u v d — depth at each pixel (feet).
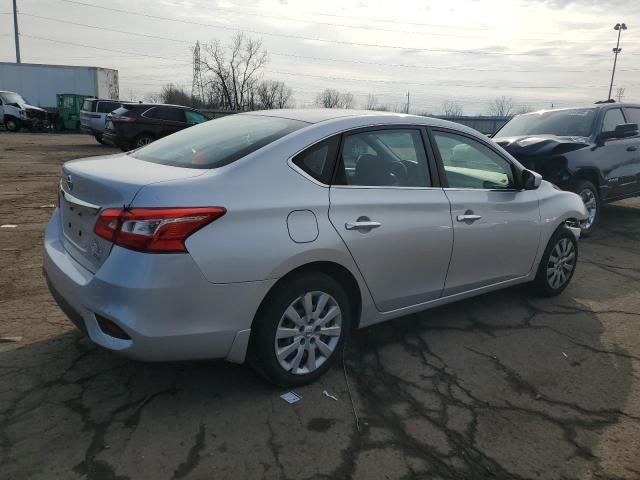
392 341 13.05
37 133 95.50
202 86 190.70
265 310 9.82
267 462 8.50
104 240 8.95
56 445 8.64
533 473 8.57
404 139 12.16
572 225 16.74
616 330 14.17
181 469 8.24
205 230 8.82
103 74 114.21
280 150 10.16
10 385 10.29
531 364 12.16
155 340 8.69
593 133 25.04
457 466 8.65
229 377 10.93
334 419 9.71
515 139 25.02
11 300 14.47
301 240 9.82
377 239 11.00
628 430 9.78
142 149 12.38
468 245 12.96
